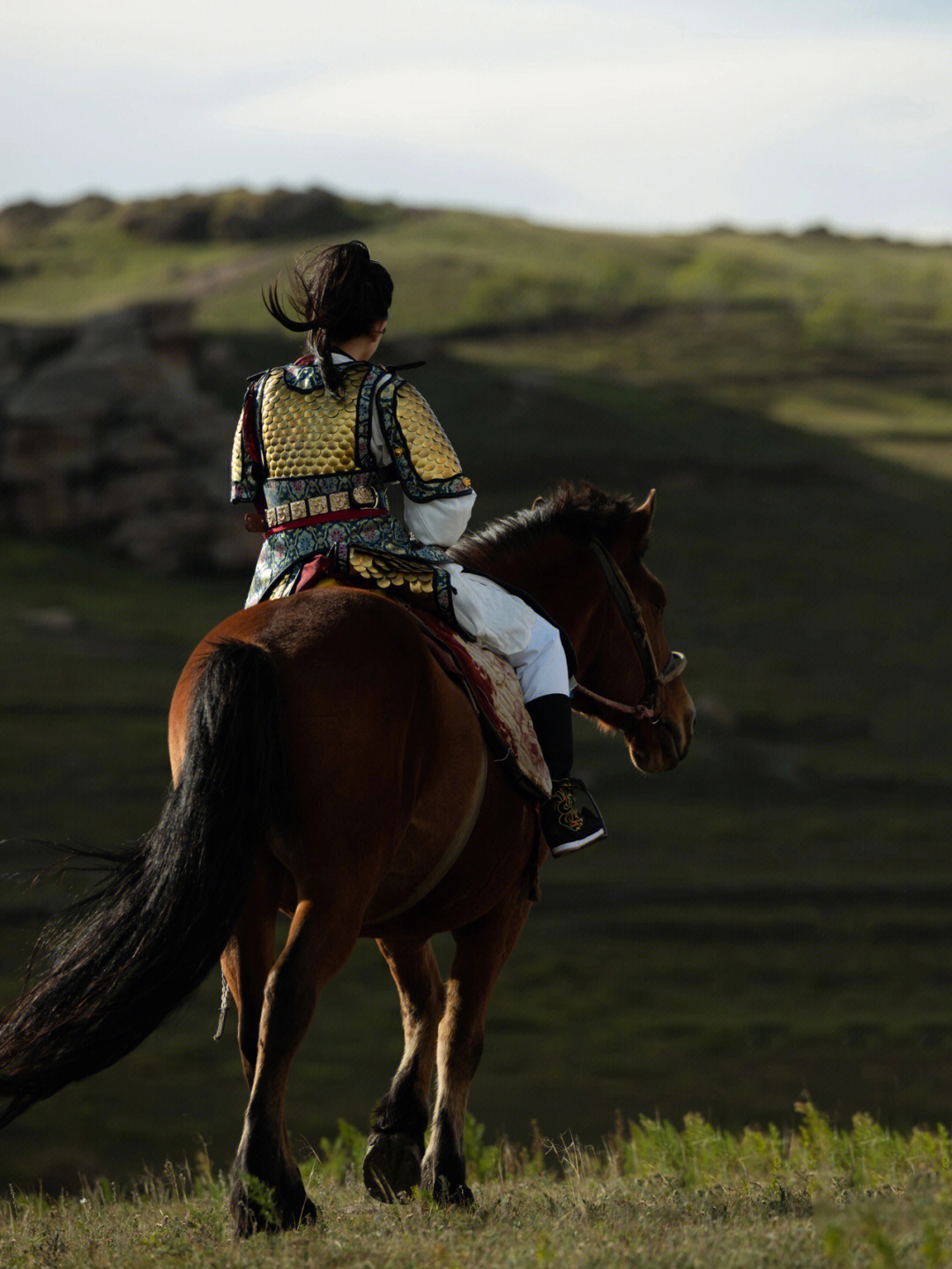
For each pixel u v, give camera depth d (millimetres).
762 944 38281
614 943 37844
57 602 65250
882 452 119438
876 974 36500
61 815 40844
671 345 156375
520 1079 27625
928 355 157125
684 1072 28500
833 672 68438
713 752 55938
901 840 48438
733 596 79062
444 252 191000
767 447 113688
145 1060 27016
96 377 77188
